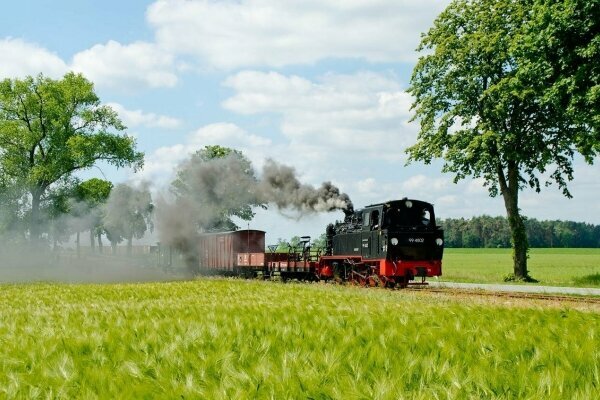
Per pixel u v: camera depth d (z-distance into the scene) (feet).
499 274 156.25
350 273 104.78
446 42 125.18
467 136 123.34
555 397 16.10
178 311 38.01
